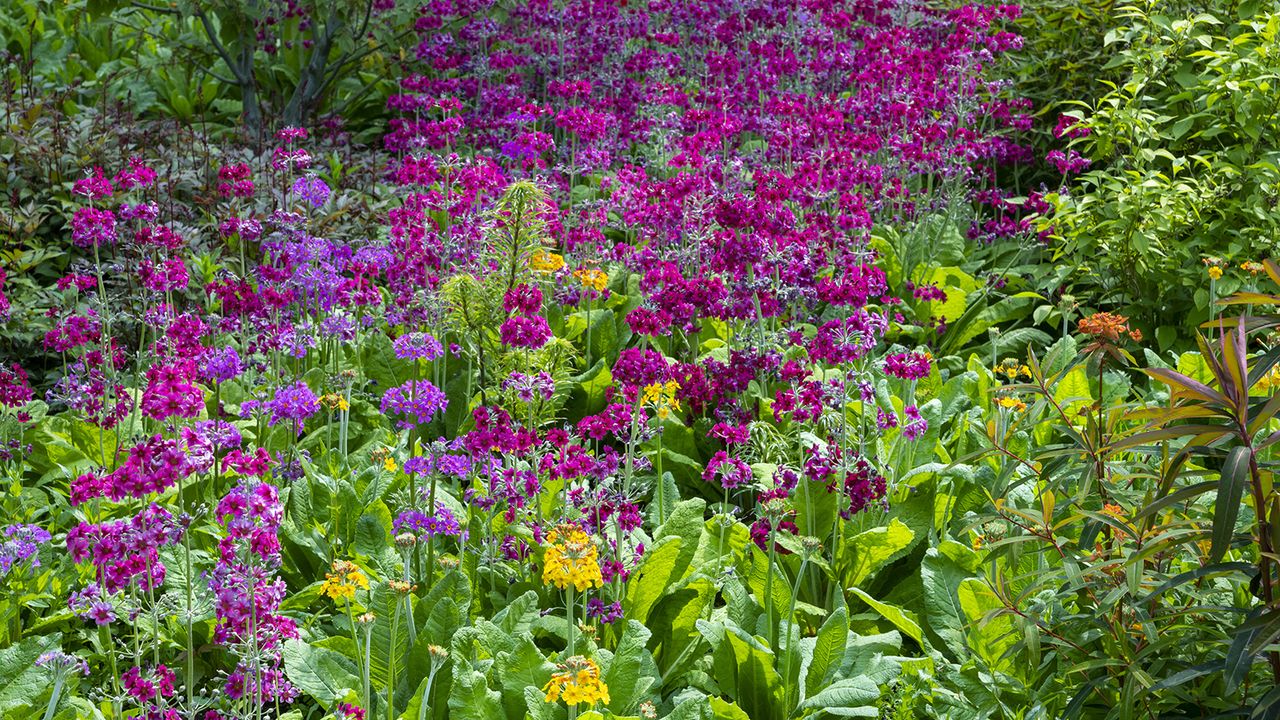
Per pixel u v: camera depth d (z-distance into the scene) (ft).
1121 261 24.70
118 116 33.42
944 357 23.97
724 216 19.24
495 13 38.42
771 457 18.57
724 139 25.71
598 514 15.21
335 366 21.21
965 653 14.66
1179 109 27.99
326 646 14.38
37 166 28.84
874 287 18.10
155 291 20.08
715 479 18.89
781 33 35.12
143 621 15.16
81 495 12.16
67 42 43.21
